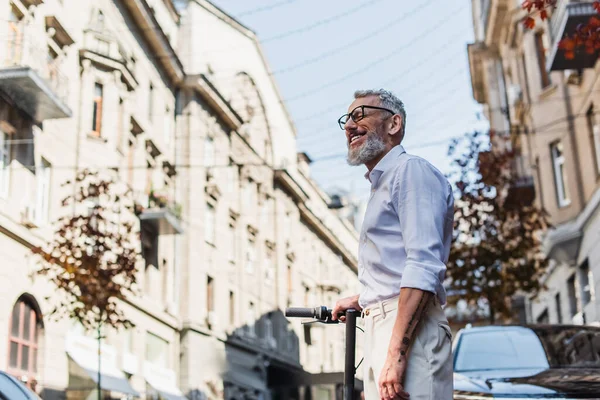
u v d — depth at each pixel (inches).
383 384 101.5
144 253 1067.9
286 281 1733.5
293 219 1831.9
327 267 2178.9
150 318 1064.8
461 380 213.0
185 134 1245.1
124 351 969.5
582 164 821.2
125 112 995.9
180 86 1255.5
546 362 231.6
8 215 688.4
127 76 983.0
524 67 1023.6
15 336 702.5
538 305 1128.2
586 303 850.1
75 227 674.8
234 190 1449.3
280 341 1635.1
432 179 109.6
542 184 937.5
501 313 804.0
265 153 1674.5
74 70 874.8
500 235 788.6
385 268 109.7
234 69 1519.4
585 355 232.8
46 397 743.1
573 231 833.5
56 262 651.5
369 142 115.9
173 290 1176.2
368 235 112.6
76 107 869.8
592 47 327.6
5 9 704.4
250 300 1494.8
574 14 625.0
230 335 1347.2
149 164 1108.5
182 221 1182.9
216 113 1357.0
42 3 776.9
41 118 757.3
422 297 102.6
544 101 916.0
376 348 108.9
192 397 1165.1
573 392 182.1
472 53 1300.4
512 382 198.2
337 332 2139.5
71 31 868.6
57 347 781.3
